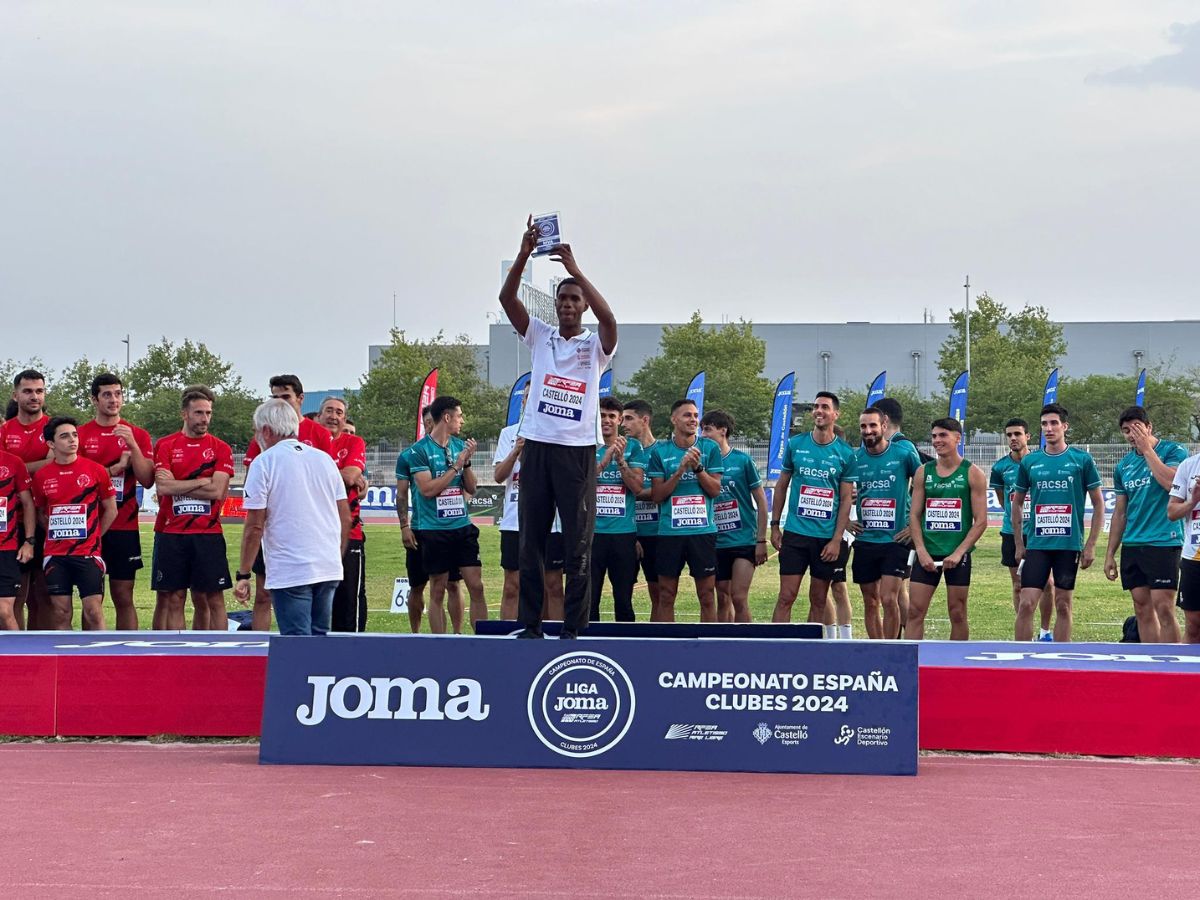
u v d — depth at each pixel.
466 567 12.05
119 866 4.95
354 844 5.27
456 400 12.09
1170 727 7.38
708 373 60.81
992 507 37.75
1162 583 10.57
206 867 4.93
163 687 8.02
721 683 6.90
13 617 10.42
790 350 80.94
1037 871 4.93
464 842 5.30
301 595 7.67
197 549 10.91
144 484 11.04
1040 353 69.62
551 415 7.06
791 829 5.56
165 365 60.69
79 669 8.06
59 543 10.45
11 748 7.68
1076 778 6.78
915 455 11.35
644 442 11.66
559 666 6.98
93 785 6.47
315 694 7.10
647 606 16.62
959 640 10.45
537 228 6.98
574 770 6.86
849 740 6.84
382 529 36.78
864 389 80.31
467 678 7.03
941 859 5.09
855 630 13.89
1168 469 10.33
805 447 11.53
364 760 7.00
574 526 7.05
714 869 4.93
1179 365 79.25
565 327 7.08
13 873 4.85
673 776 6.71
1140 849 5.27
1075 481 10.93
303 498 7.76
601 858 5.07
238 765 7.02
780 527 11.95
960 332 71.62
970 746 7.55
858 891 4.66
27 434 11.09
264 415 7.91
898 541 11.20
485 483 49.38
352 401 59.16
